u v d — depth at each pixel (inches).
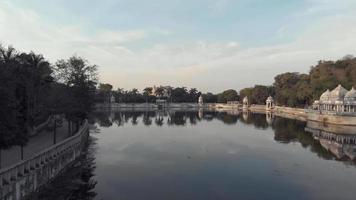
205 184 2095.2
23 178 1621.6
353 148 3363.7
